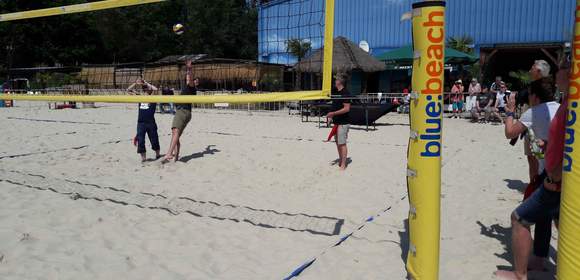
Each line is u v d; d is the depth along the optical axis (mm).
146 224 4016
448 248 3537
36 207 4449
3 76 28125
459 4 18797
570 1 16750
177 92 16500
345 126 6199
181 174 6086
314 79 15891
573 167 1846
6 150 7902
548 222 3055
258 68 18906
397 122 13125
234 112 16688
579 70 1813
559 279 1936
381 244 3580
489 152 7723
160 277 3008
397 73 19516
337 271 3104
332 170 6285
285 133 10297
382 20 20312
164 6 41469
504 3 17922
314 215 4316
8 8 29406
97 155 7438
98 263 3209
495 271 3082
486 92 13148
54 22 32188
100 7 4809
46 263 3186
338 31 21531
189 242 3613
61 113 15789
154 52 41469
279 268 3146
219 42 40938
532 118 3004
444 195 5023
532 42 17562
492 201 4781
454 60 15820
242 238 3703
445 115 15406
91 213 4281
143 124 6785
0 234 3689
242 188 5348
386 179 5758
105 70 20156
